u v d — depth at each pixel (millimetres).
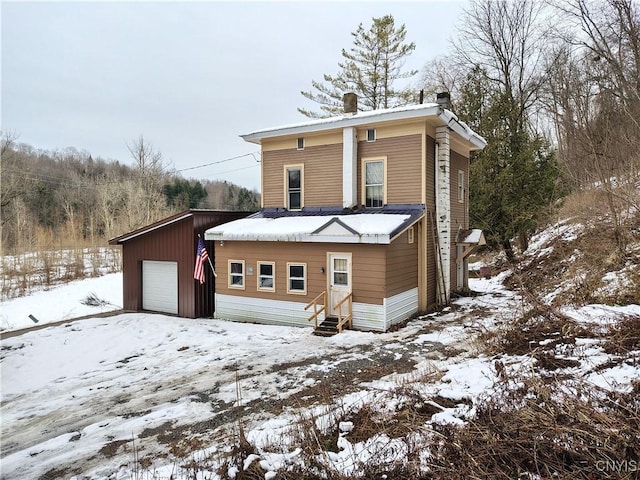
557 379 5012
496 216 19766
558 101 19422
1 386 8766
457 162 15906
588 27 17672
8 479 5016
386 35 26906
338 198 13938
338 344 9836
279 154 15164
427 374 6742
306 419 5293
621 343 5914
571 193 18266
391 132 13156
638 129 10711
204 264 14820
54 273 24828
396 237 11344
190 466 4594
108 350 11031
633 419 3865
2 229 31172
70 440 5980
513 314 9703
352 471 3998
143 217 34875
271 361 8859
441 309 13188
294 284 12656
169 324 13406
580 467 3518
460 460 3898
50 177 54312
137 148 39375
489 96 21359
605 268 10828
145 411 6793
